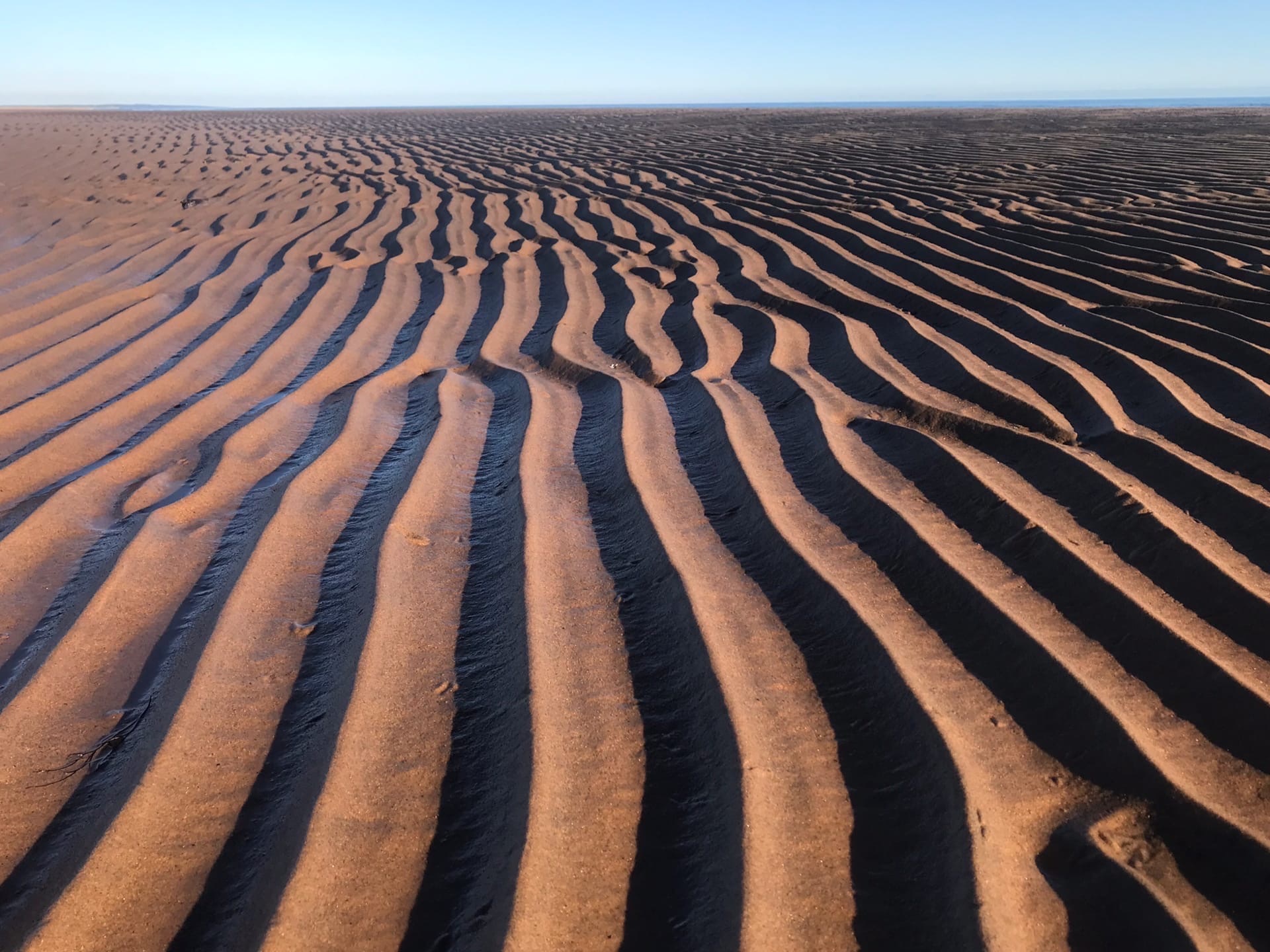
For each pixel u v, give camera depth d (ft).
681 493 8.54
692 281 16.53
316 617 6.81
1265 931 4.11
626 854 4.53
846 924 4.15
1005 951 3.96
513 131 61.77
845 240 19.03
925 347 11.96
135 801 4.96
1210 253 16.01
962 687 5.65
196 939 4.23
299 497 8.61
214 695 5.84
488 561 7.51
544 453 9.64
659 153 40.65
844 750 5.20
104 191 30.89
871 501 7.89
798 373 11.51
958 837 4.52
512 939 4.06
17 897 4.49
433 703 5.72
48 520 8.41
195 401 11.81
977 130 50.03
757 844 4.51
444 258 19.72
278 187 31.50
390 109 154.92
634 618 6.56
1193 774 4.91
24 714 5.81
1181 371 10.53
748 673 5.83
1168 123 54.03
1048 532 7.13
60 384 12.59
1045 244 17.44
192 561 7.74
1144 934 4.08
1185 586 6.46
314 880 4.42
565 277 17.48
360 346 13.98
